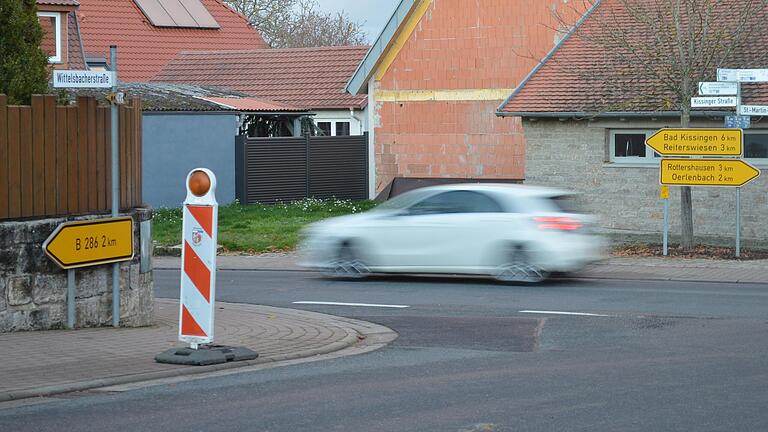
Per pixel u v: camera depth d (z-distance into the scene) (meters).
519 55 32.31
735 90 20.81
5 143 11.37
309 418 7.89
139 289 13.01
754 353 10.74
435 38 33.78
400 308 14.72
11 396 8.62
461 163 33.53
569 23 31.72
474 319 13.56
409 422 7.73
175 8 49.94
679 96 22.59
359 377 9.64
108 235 12.41
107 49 46.38
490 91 32.94
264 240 24.50
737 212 21.28
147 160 31.78
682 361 10.30
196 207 10.37
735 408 8.11
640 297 15.59
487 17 32.91
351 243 18.09
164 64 47.09
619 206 26.05
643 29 26.30
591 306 14.62
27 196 11.67
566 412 8.02
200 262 10.38
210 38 49.75
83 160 12.36
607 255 20.02
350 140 35.56
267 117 36.72
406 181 34.53
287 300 15.77
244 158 33.38
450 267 17.28
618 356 10.66
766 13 25.05
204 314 10.38
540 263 16.75
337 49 41.84
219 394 8.83
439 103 33.81
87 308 12.39
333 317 13.91
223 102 34.50
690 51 22.28
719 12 25.03
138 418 7.91
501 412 8.05
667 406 8.20
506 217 16.97
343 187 35.50
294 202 33.84
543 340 11.85
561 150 26.53
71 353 10.56
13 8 13.85
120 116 12.88
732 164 21.14
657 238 24.28
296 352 11.02
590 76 26.12
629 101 24.89
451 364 10.35
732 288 16.91
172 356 10.23
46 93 14.29
